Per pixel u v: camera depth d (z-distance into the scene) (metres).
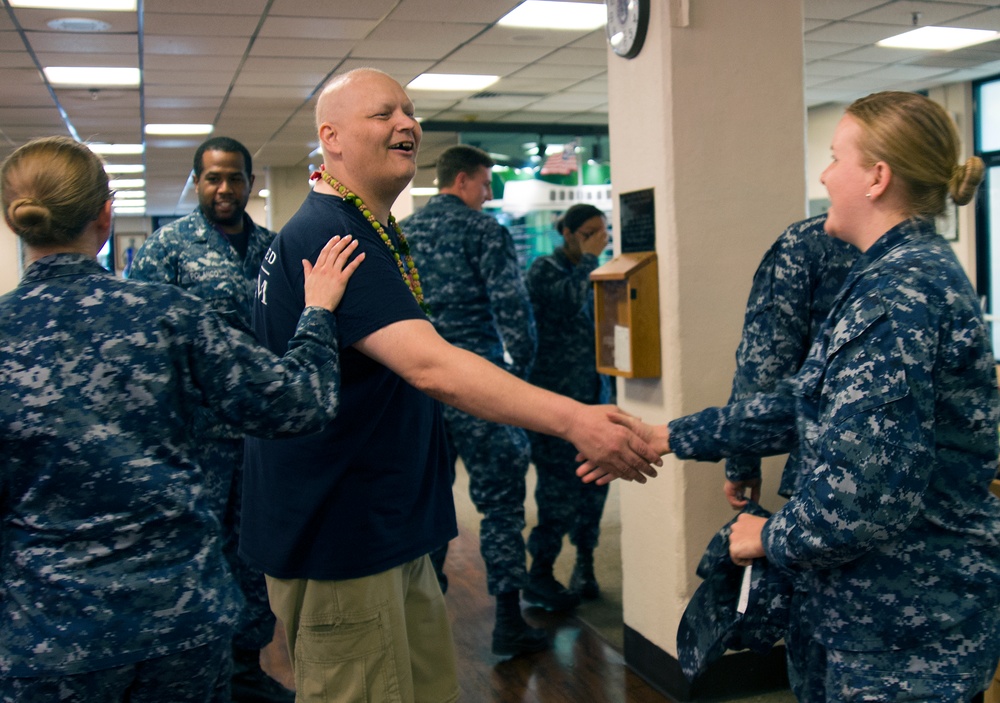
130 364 1.42
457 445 3.26
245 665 2.85
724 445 1.59
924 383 1.28
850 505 1.28
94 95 7.28
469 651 3.25
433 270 3.23
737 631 1.59
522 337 3.15
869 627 1.35
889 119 1.40
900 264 1.34
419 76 7.09
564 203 9.56
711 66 2.65
